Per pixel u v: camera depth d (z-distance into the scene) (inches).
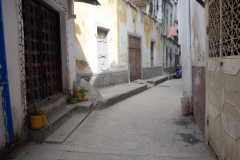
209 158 120.0
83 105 221.6
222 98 104.4
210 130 127.7
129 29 436.1
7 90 122.6
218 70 109.9
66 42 229.5
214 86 117.5
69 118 200.4
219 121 109.8
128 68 400.5
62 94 228.4
